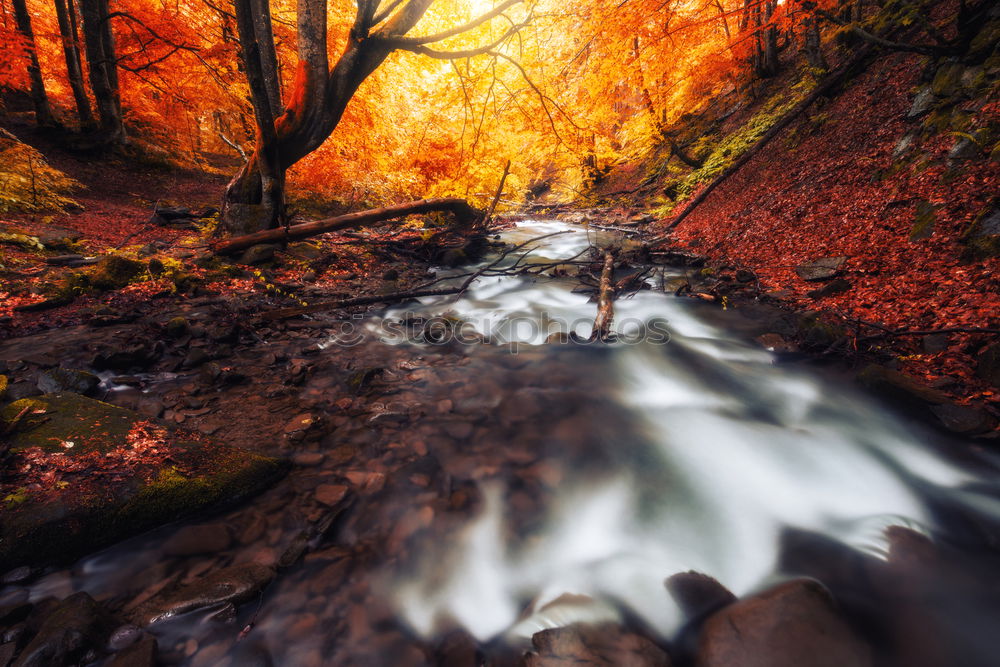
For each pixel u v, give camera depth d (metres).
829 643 2.00
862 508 3.10
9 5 14.64
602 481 3.34
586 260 10.95
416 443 3.65
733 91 19.03
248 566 2.43
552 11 9.87
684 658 2.07
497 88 11.32
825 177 9.10
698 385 4.87
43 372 3.90
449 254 10.55
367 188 13.27
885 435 3.78
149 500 2.67
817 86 11.84
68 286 5.98
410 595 2.39
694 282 8.55
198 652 2.04
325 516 2.85
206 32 12.19
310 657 2.06
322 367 4.96
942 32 9.02
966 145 6.27
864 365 4.71
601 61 10.62
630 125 16.39
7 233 7.11
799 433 3.96
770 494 3.26
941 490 3.20
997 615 2.28
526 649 2.12
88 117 13.66
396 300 7.53
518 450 3.63
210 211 11.27
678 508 3.12
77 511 2.47
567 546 2.77
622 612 2.30
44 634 1.90
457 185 14.01
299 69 8.45
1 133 9.67
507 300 8.02
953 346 4.40
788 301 6.63
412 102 14.75
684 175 17.75
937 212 6.04
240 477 3.00
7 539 2.29
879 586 2.44
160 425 3.32
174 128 17.12
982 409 3.66
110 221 9.84
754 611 2.13
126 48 13.51
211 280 7.12
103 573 2.40
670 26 10.07
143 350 4.64
